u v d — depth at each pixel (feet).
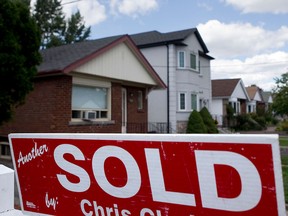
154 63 68.74
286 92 75.31
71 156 5.98
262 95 151.74
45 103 35.29
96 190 5.65
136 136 5.22
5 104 26.02
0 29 24.48
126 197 5.30
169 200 4.86
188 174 4.70
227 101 105.81
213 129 67.82
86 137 5.79
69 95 35.40
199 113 64.90
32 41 27.30
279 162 4.04
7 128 38.19
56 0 134.92
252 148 4.21
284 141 60.80
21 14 26.55
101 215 5.57
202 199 4.57
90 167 5.73
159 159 4.97
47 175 6.27
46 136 6.31
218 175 4.45
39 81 35.99
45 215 6.25
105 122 40.47
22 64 25.46
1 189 5.21
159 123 63.31
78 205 5.85
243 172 4.27
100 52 38.09
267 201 4.09
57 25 134.51
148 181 5.08
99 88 40.91
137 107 50.03
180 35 68.69
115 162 5.46
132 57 44.91
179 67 68.49
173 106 66.13
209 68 82.94
